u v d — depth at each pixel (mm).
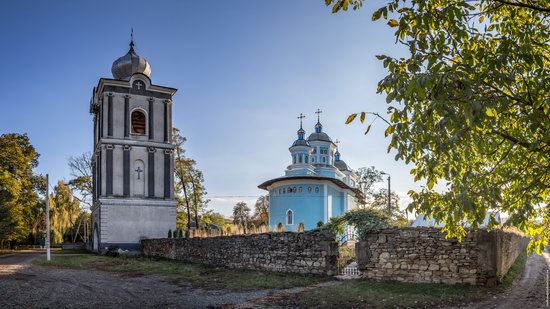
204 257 29281
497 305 14148
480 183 7301
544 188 7344
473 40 7914
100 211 43094
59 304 15023
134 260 34062
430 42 7012
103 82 44750
